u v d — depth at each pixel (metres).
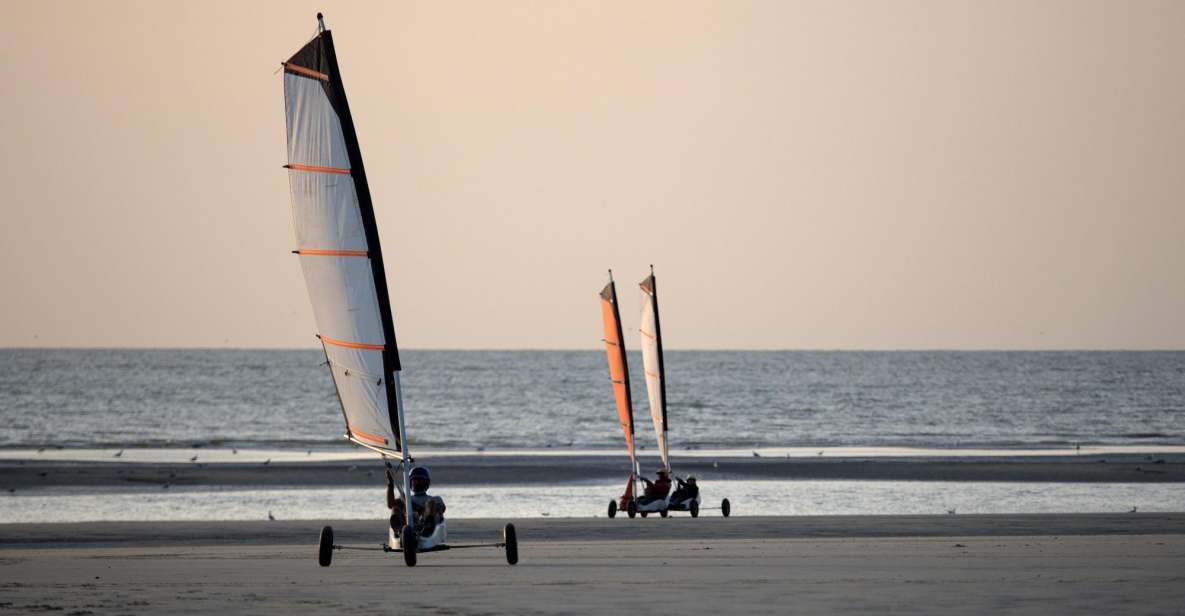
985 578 64.19
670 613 49.28
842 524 122.31
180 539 112.19
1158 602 52.00
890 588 58.69
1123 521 124.25
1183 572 68.00
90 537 113.38
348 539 111.69
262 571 74.25
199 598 57.22
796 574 67.88
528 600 54.50
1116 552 85.69
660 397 172.62
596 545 99.12
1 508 153.75
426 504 74.44
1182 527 118.75
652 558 83.50
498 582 64.19
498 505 160.38
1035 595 54.91
